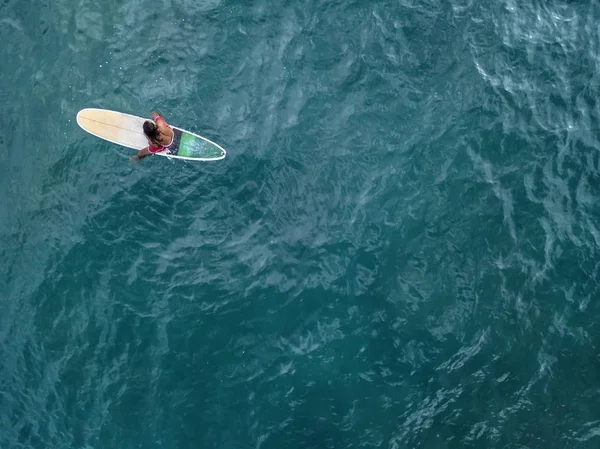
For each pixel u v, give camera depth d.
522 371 19.28
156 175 19.94
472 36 21.86
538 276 20.00
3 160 20.19
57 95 20.45
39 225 19.73
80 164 20.00
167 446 18.53
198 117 20.31
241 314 19.36
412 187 20.56
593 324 19.67
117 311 19.23
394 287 19.80
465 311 19.67
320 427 18.77
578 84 21.61
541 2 22.36
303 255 19.88
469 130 21.02
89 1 21.12
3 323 19.22
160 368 18.94
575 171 20.83
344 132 20.75
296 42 21.22
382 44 21.48
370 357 19.31
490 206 20.48
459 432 18.83
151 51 20.75
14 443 18.69
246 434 18.64
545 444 18.73
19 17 21.19
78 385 18.84
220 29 21.09
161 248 19.64
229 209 19.98
